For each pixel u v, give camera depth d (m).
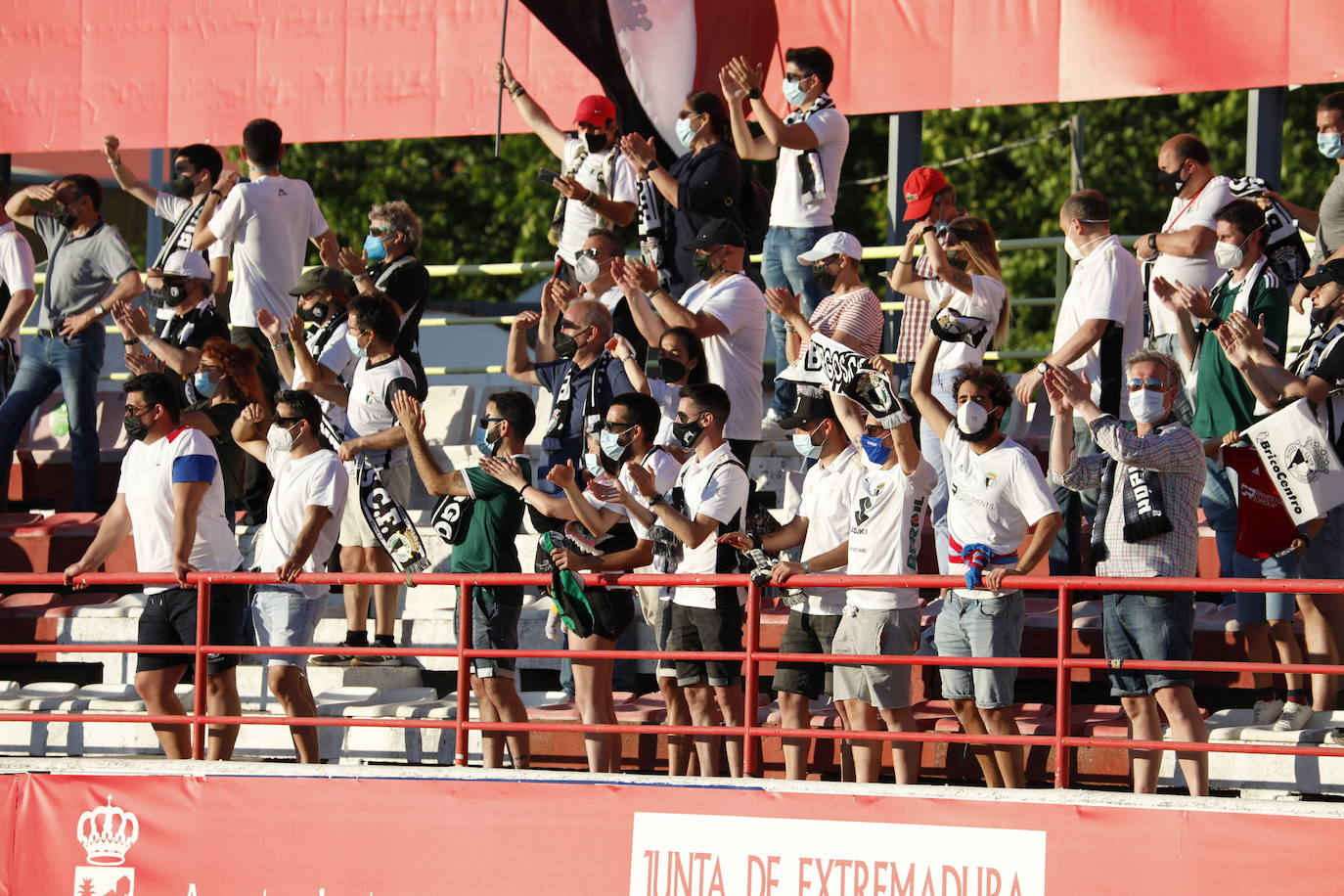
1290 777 28.58
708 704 30.33
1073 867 25.23
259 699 36.28
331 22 53.00
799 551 35.16
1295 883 24.12
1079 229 32.19
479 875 28.25
